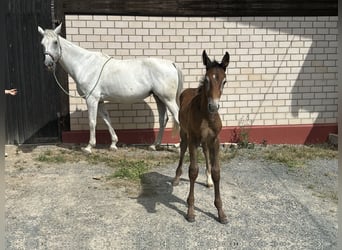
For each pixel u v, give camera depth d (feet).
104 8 20.95
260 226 12.09
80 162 18.63
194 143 12.13
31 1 20.98
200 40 21.91
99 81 19.36
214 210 13.26
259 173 17.43
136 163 18.40
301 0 22.07
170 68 19.17
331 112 23.30
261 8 21.90
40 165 18.15
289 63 22.63
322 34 22.54
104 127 22.06
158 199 14.20
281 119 23.08
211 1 21.57
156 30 21.54
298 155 20.30
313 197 14.58
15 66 21.47
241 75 22.47
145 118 22.16
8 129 21.90
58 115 22.03
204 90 11.12
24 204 13.65
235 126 22.82
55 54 18.43
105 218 12.55
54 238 11.23
